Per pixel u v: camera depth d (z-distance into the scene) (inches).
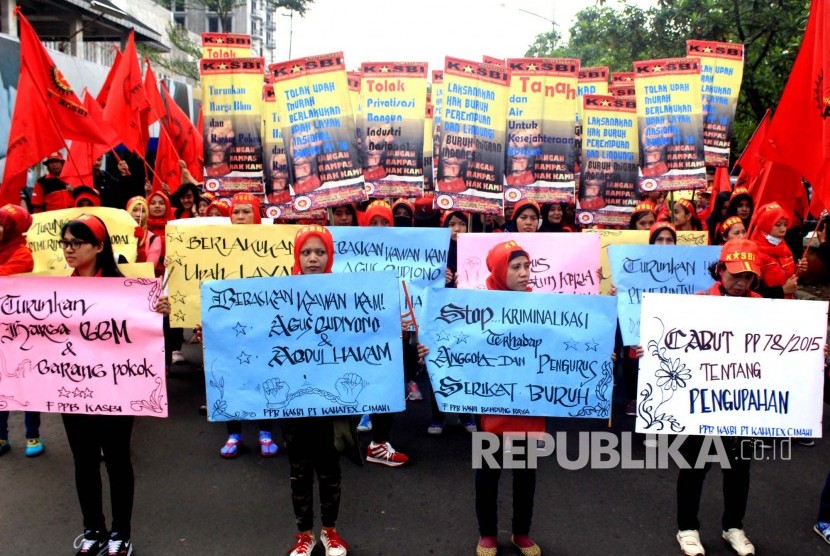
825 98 186.9
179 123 376.2
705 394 148.8
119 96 316.5
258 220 242.1
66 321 148.0
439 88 303.4
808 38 198.8
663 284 215.6
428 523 165.9
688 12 490.6
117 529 146.9
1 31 539.2
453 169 236.5
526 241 219.3
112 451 145.9
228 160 264.4
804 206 343.6
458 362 152.2
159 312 147.4
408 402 257.1
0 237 187.3
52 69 253.8
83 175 329.4
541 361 152.6
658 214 336.5
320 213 242.4
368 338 149.6
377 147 243.1
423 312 152.1
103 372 147.9
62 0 602.9
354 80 303.0
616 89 292.7
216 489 183.2
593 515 170.4
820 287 449.7
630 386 233.9
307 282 148.8
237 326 148.7
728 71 280.4
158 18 1116.5
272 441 207.3
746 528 164.4
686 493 152.5
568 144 252.2
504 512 171.8
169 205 277.7
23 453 205.5
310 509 147.7
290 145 230.7
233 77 261.3
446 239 223.5
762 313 148.4
